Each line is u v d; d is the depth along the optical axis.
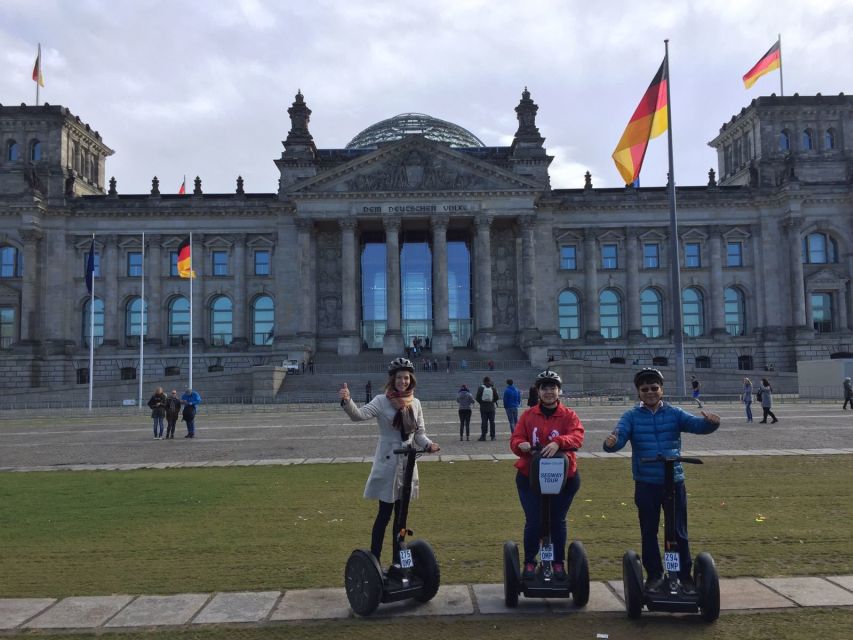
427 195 100.69
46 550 15.78
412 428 11.91
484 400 37.25
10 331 106.44
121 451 35.38
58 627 11.14
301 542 16.25
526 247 101.06
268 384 81.06
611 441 11.32
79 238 107.00
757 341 106.62
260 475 26.11
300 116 109.56
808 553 14.72
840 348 104.25
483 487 22.95
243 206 107.38
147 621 11.35
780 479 23.48
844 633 10.45
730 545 15.41
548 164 107.81
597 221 109.00
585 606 11.79
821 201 106.88
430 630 10.87
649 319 109.94
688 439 35.22
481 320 99.88
